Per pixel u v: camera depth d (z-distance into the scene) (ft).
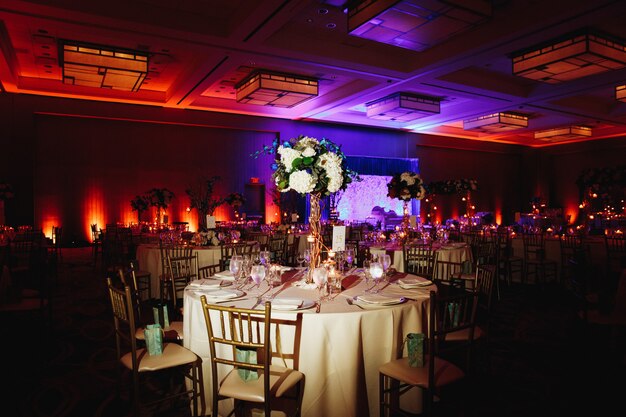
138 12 24.90
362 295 10.15
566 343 15.46
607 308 13.66
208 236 22.33
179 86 38.47
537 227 34.73
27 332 16.94
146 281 22.26
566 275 25.54
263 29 26.23
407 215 24.36
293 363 9.00
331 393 8.87
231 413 9.01
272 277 11.63
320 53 30.71
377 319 9.25
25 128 40.16
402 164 61.93
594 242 25.26
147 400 11.20
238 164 50.47
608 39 29.17
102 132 44.11
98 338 16.22
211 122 47.70
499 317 19.03
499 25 27.12
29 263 22.82
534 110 47.32
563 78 33.32
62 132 42.47
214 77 35.35
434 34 25.80
